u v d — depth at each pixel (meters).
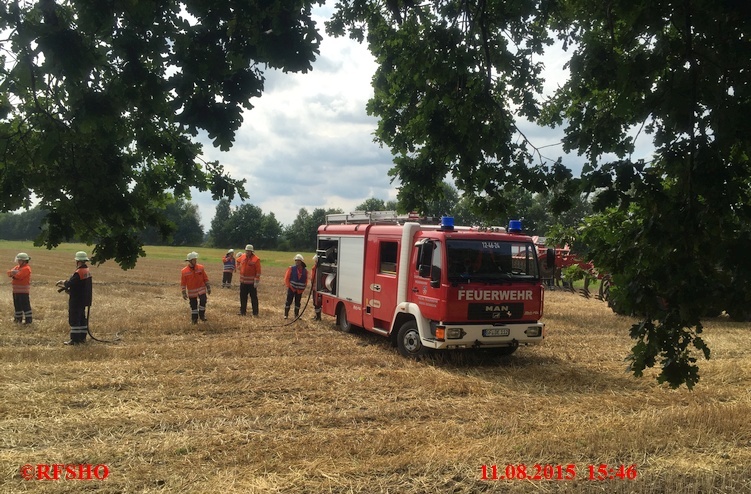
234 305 18.08
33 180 4.09
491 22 5.85
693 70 3.70
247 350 10.70
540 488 4.79
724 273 3.43
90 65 3.27
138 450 5.49
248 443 5.77
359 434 6.13
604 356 10.95
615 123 4.69
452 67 5.23
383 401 7.44
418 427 6.45
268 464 5.18
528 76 6.14
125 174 4.54
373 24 6.58
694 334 3.86
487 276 9.81
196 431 6.14
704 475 5.09
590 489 4.77
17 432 5.93
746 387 8.54
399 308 10.58
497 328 9.77
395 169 6.48
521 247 10.23
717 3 3.51
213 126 3.65
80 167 4.14
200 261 50.25
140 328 12.97
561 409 7.28
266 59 3.61
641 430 6.25
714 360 10.36
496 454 5.49
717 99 3.62
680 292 3.54
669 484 4.91
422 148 6.31
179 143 4.52
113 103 3.46
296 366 9.28
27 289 13.18
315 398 7.52
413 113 6.35
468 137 5.64
